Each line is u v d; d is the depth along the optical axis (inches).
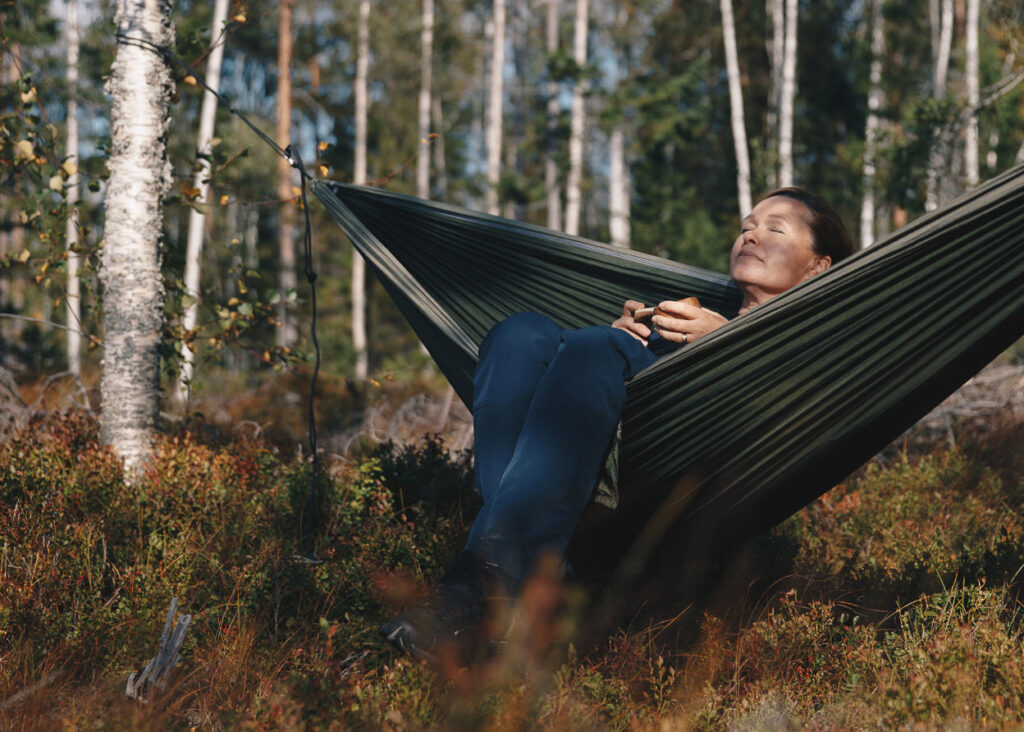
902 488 185.8
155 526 142.1
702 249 719.1
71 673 98.2
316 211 746.2
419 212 141.5
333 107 961.5
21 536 128.1
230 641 105.0
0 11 213.6
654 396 99.6
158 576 118.5
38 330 477.1
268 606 116.2
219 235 749.9
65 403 264.5
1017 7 629.0
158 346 189.3
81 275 202.1
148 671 91.3
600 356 98.4
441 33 874.1
